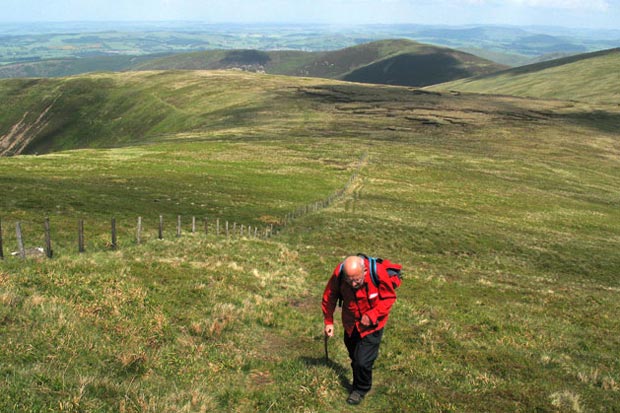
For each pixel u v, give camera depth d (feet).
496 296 63.31
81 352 27.07
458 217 162.40
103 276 42.39
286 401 24.93
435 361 33.73
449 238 129.39
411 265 91.76
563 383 31.32
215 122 430.20
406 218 149.59
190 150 267.80
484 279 80.02
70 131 539.70
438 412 25.09
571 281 100.78
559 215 183.32
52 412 20.56
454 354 35.58
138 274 45.78
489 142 343.26
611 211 206.28
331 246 109.40
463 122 404.98
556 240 141.18
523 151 322.14
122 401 21.91
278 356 32.04
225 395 25.13
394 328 40.73
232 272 54.29
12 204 108.27
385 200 180.86
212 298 42.22
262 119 416.46
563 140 361.92
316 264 70.54
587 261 122.52
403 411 25.11
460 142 338.34
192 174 196.03
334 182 208.95
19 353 25.25
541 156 311.88
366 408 25.40
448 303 54.08
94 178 170.40
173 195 150.00
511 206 191.62
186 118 474.08
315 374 28.35
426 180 229.25
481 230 142.10
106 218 104.47
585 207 206.18
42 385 22.30
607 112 466.29
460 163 275.18
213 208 139.03
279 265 65.72
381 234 125.70
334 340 36.37
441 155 292.61
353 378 26.96
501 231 145.38
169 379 26.48
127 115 542.16
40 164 200.54
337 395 26.27
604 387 31.32
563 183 251.80
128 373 26.13
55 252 57.06
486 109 463.01
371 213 152.56
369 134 352.28
